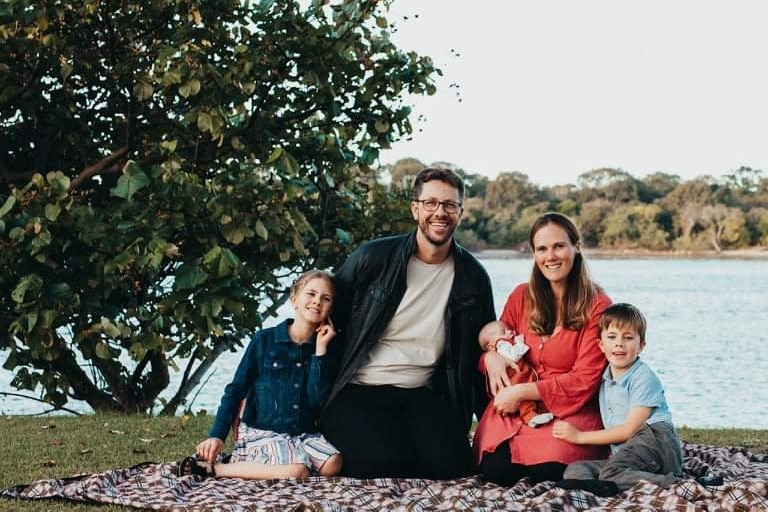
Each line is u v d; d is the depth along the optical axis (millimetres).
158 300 8922
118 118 9805
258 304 9148
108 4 8586
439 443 5152
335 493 4738
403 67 9320
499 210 77062
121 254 8047
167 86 8570
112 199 9656
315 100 9281
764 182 81938
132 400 9875
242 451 5309
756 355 20656
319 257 9750
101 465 5816
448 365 5367
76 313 8656
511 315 5484
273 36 8828
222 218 8234
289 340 5426
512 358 5230
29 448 6344
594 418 5133
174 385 14898
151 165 9289
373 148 9695
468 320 5344
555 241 5152
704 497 4383
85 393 9906
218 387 14719
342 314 5430
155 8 8672
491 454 5141
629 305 5082
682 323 29719
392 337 5355
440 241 5258
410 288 5336
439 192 5203
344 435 5215
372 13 9086
